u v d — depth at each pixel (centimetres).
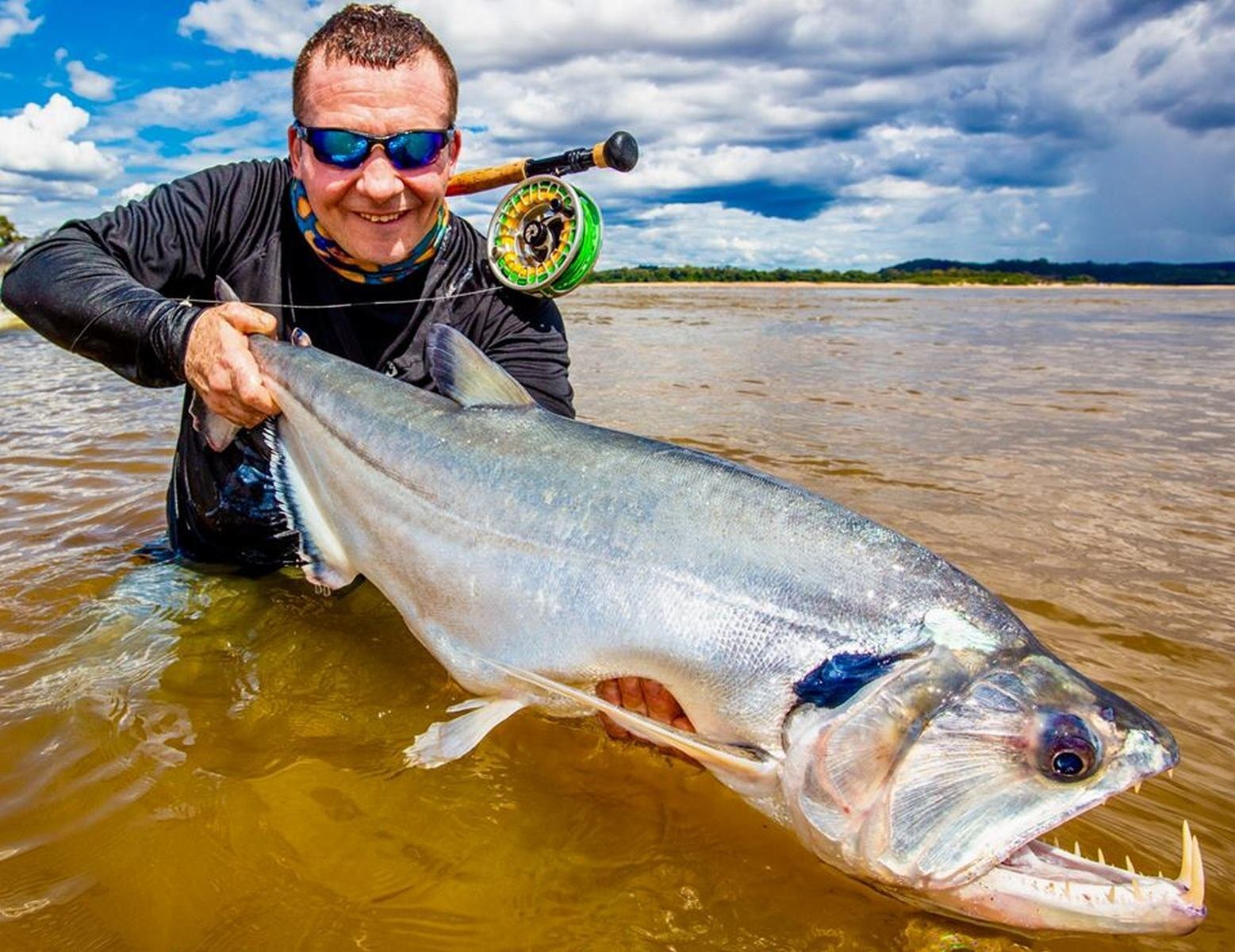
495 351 98
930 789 58
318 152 83
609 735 75
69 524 120
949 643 60
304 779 68
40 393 222
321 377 84
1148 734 57
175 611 94
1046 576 108
